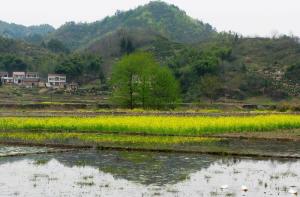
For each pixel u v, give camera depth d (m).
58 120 53.47
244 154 35.50
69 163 31.52
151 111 78.25
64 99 118.44
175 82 93.75
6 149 38.00
